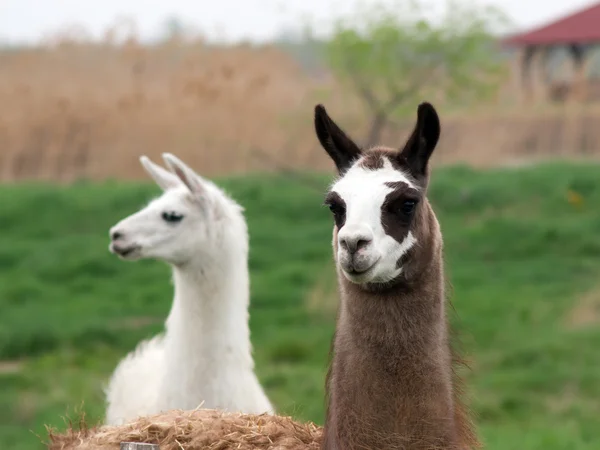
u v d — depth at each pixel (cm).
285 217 2903
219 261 1070
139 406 1083
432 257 668
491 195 3006
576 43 4944
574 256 2527
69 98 3341
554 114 3809
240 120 3262
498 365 1784
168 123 3284
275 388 1642
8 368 1828
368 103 2670
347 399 668
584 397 1628
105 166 3316
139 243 1084
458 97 2577
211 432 695
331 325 2036
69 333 1931
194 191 1095
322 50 2622
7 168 3338
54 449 707
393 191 650
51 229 2817
